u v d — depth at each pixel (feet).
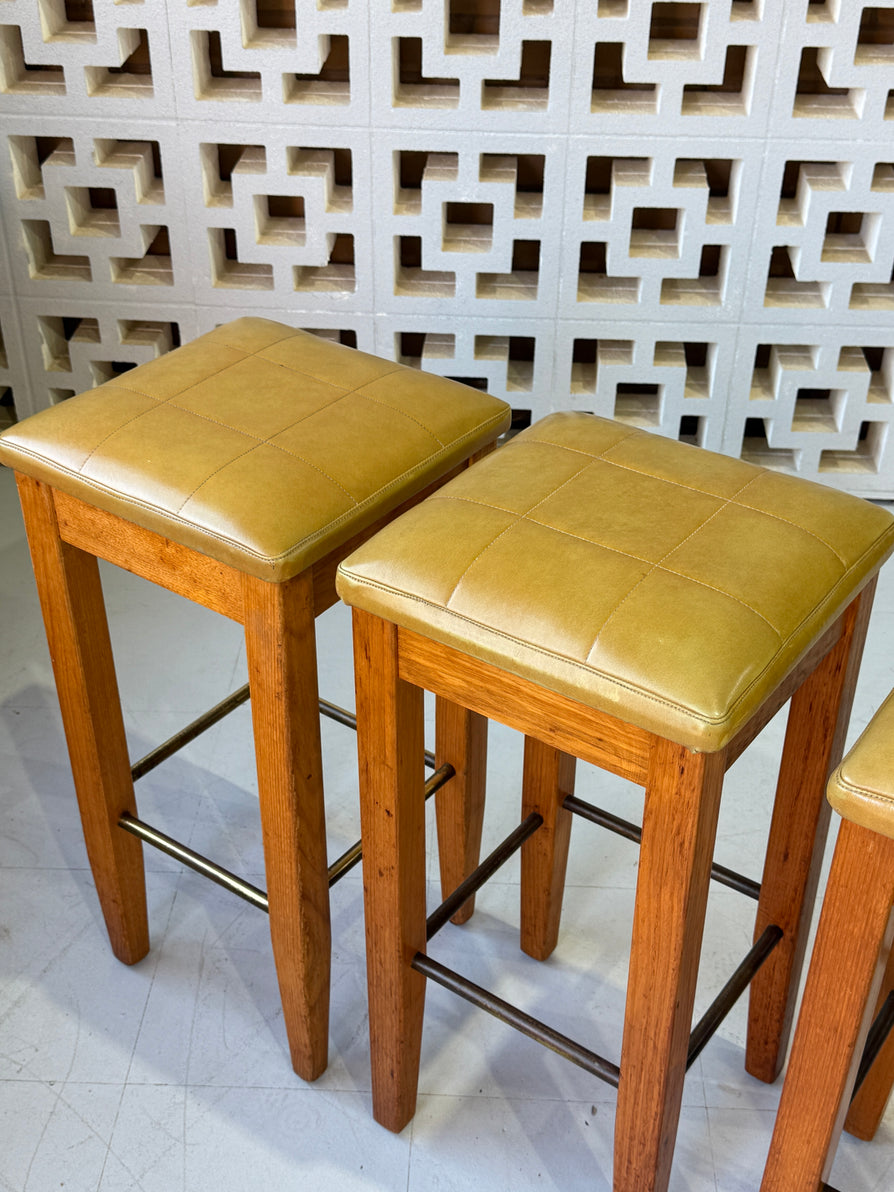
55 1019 5.08
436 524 3.56
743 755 6.30
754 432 8.43
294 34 6.98
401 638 3.59
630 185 7.06
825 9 6.71
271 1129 4.70
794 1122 3.66
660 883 3.34
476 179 7.09
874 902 3.13
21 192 7.48
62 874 5.68
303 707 4.00
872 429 8.09
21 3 6.79
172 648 6.96
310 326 7.74
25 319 7.87
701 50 6.66
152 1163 4.58
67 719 4.72
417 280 7.75
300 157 7.40
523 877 5.08
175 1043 4.99
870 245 7.28
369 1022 4.83
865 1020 3.39
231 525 3.70
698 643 3.14
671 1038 3.58
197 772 6.18
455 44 6.89
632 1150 3.93
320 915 4.46
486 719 4.95
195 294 7.68
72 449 4.02
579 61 6.68
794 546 3.49
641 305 7.43
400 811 3.88
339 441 4.00
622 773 3.31
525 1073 4.90
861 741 3.12
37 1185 4.51
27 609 7.20
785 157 6.90
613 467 3.80
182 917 5.50
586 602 3.26
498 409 4.34
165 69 6.91
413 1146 4.65
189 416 4.09
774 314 7.39
